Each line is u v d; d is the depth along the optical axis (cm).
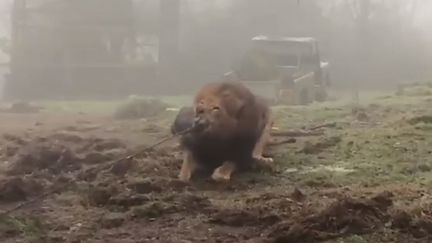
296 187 779
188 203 696
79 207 710
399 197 696
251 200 718
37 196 750
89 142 1107
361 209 625
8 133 1252
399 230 601
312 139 1060
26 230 625
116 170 862
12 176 834
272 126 1076
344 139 1045
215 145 817
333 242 579
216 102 802
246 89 848
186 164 839
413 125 1138
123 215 668
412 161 895
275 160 915
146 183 766
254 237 603
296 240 586
